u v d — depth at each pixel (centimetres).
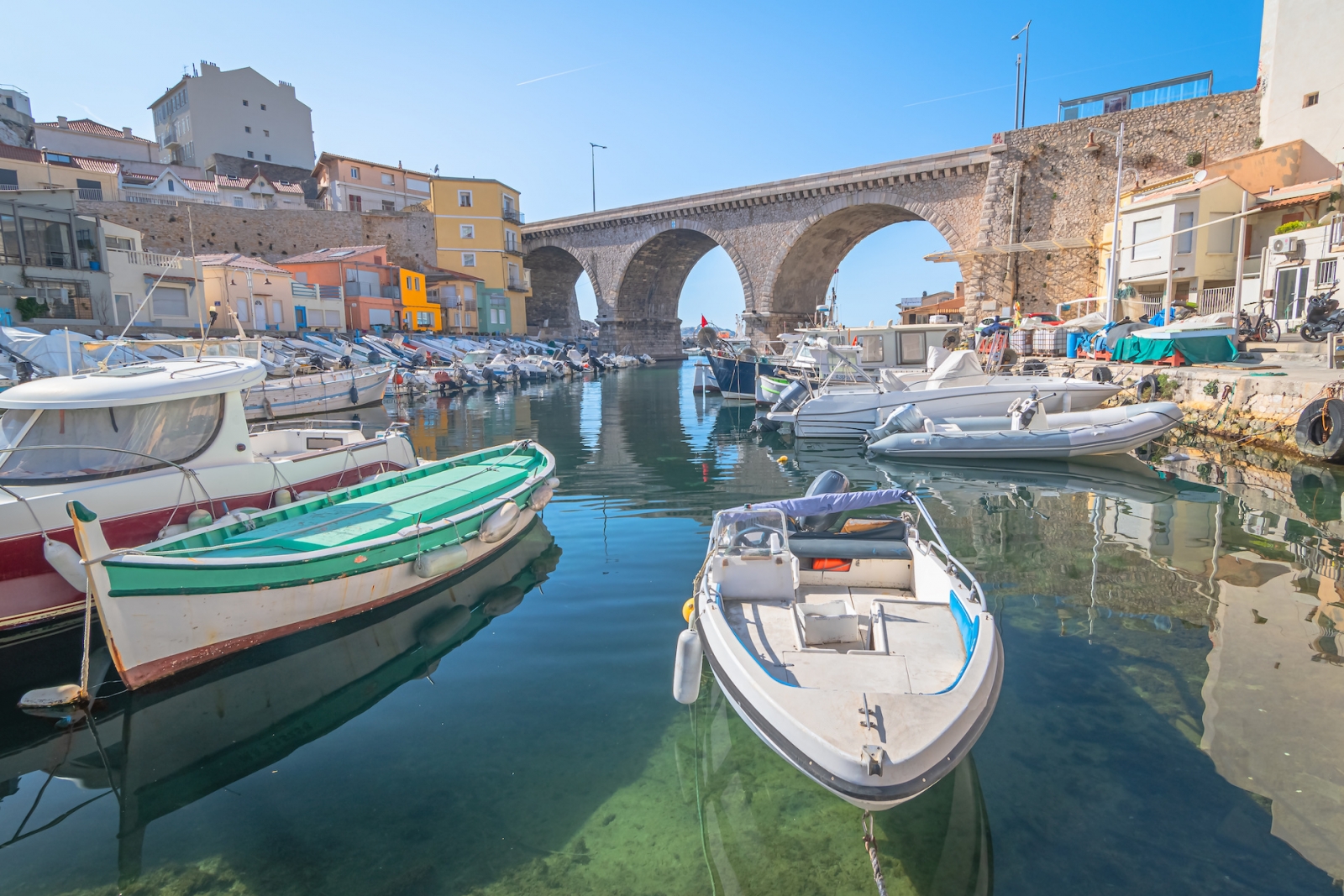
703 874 395
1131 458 1566
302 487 931
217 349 1405
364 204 5875
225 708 571
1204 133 3002
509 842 420
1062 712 536
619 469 1548
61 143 4853
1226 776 459
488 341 5062
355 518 836
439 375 3378
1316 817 421
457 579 844
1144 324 2295
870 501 676
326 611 701
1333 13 2594
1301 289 2216
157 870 404
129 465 766
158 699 586
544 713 555
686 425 2339
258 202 5244
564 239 6388
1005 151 3475
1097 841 407
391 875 396
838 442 1916
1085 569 854
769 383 2747
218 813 451
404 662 642
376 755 506
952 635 533
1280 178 2691
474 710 561
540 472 1077
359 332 4081
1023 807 437
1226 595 764
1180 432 1792
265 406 2389
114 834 434
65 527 707
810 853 411
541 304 7900
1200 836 409
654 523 1088
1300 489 1249
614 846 417
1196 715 529
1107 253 3162
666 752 505
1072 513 1127
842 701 427
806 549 654
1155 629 677
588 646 667
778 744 413
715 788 469
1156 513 1114
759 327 5022
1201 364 1983
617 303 6216
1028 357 2825
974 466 1540
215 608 619
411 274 4862
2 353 2039
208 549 682
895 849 411
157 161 5406
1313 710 530
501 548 958
